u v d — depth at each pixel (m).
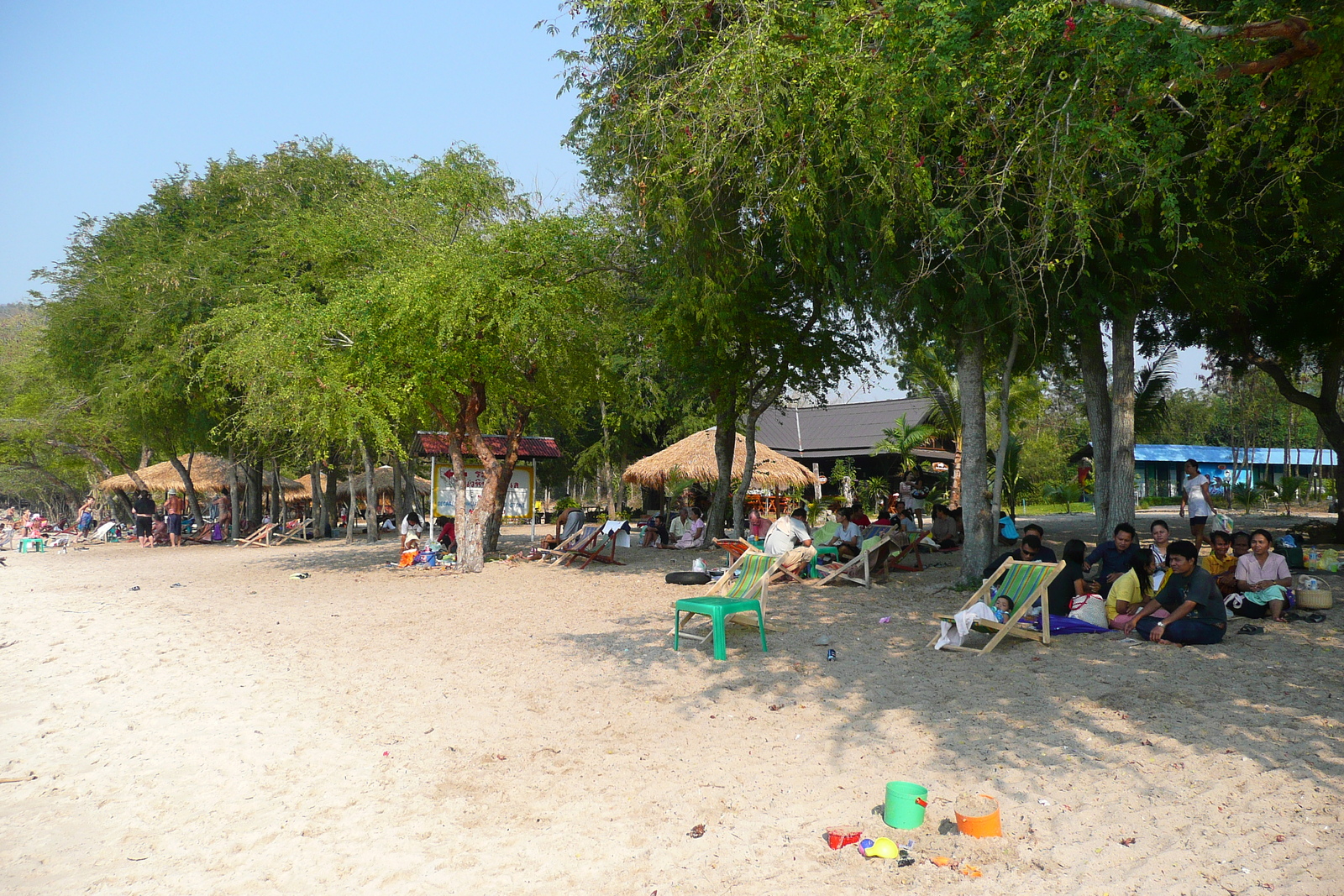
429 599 13.00
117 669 8.50
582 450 43.56
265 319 15.08
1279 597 8.67
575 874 3.96
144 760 5.75
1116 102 7.49
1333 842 3.86
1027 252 9.51
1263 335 17.11
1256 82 7.29
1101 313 11.09
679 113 9.52
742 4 8.45
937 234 9.66
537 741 5.89
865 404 38.50
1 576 18.66
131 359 23.52
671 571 15.70
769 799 4.75
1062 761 5.04
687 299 13.30
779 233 12.23
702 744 5.73
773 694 6.88
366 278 14.80
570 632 9.75
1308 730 5.28
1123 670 6.96
